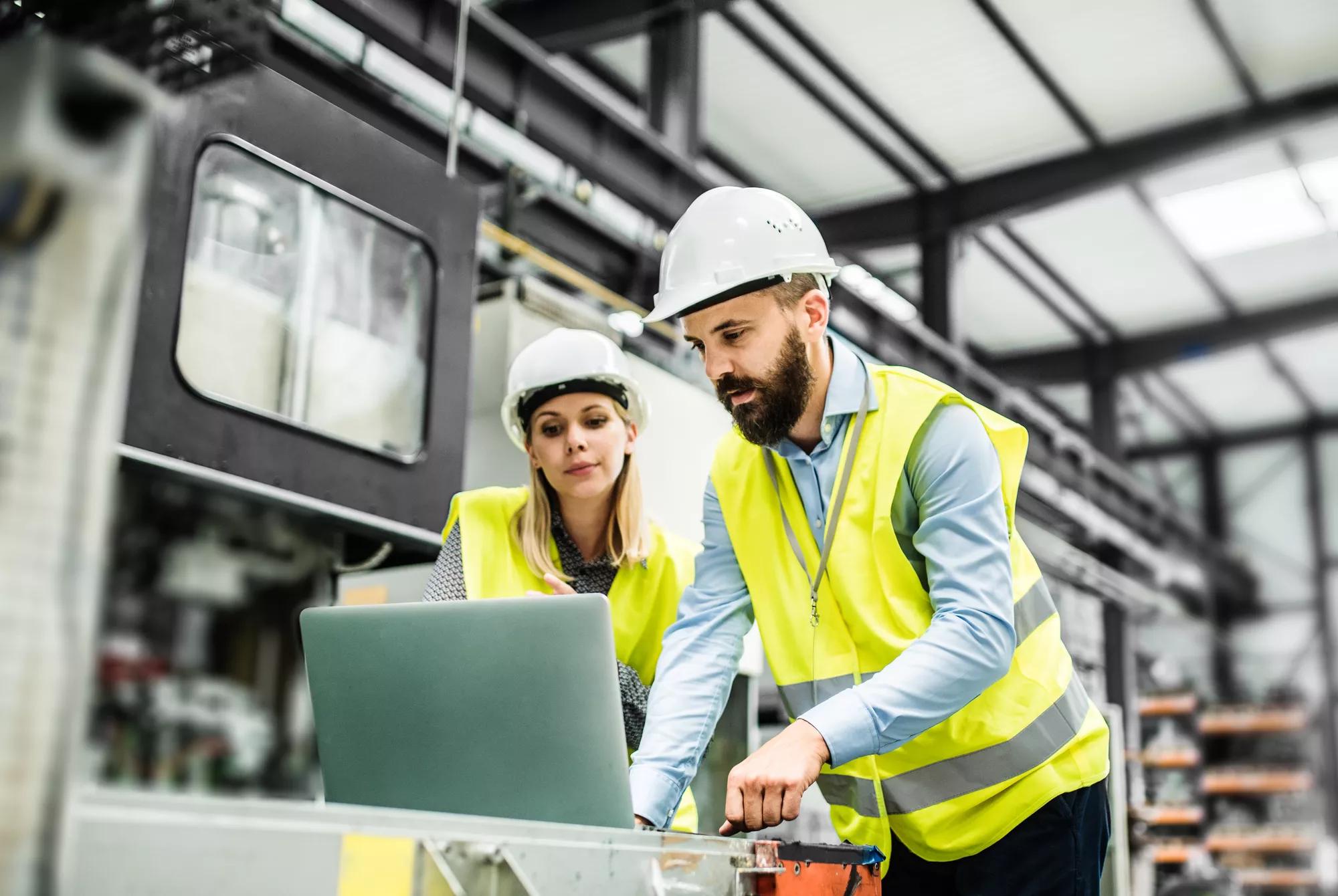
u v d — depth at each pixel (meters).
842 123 6.70
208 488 1.76
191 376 1.78
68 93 0.47
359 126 2.08
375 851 0.71
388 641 1.14
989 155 7.10
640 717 1.75
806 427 1.46
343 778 1.18
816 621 1.44
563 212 4.18
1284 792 10.16
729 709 2.56
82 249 0.47
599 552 1.87
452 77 3.66
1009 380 10.04
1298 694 11.34
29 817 0.44
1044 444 8.28
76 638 0.46
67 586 0.45
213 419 1.76
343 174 2.03
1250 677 11.94
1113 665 9.12
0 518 0.44
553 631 1.07
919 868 1.49
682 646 1.50
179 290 1.71
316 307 1.99
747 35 5.96
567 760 1.07
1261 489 12.19
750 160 7.07
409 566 2.24
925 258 7.26
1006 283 8.70
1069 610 8.62
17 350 0.45
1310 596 11.91
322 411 1.99
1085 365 9.73
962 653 1.25
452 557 1.80
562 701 1.07
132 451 1.63
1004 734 1.37
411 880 0.72
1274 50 6.33
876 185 7.34
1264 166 7.36
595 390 1.79
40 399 0.46
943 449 1.38
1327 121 6.46
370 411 2.08
